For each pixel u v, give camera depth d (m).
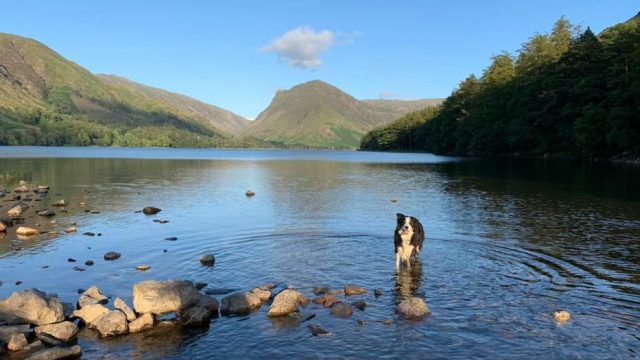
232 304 10.60
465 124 108.38
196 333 9.46
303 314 10.26
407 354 8.33
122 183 40.91
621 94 58.91
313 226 20.11
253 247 16.20
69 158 91.19
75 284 12.48
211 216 22.97
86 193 33.00
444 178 45.31
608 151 63.94
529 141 86.19
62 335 9.27
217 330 9.59
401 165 72.19
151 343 9.06
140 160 89.50
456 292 11.41
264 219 22.00
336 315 10.13
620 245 16.20
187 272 13.41
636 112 56.75
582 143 64.88
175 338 9.25
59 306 10.23
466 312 10.13
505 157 93.06
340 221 21.33
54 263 14.45
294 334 9.29
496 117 94.81
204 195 31.97
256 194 32.62
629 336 8.91
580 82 68.31
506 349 8.45
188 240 17.47
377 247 16.08
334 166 72.62
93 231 19.34
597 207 25.05
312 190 35.25
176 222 21.36
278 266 13.89
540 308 10.33
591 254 14.96
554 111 76.44
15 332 9.33
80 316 10.18
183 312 10.18
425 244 16.38
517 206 25.66
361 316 10.04
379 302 10.84
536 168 56.41
